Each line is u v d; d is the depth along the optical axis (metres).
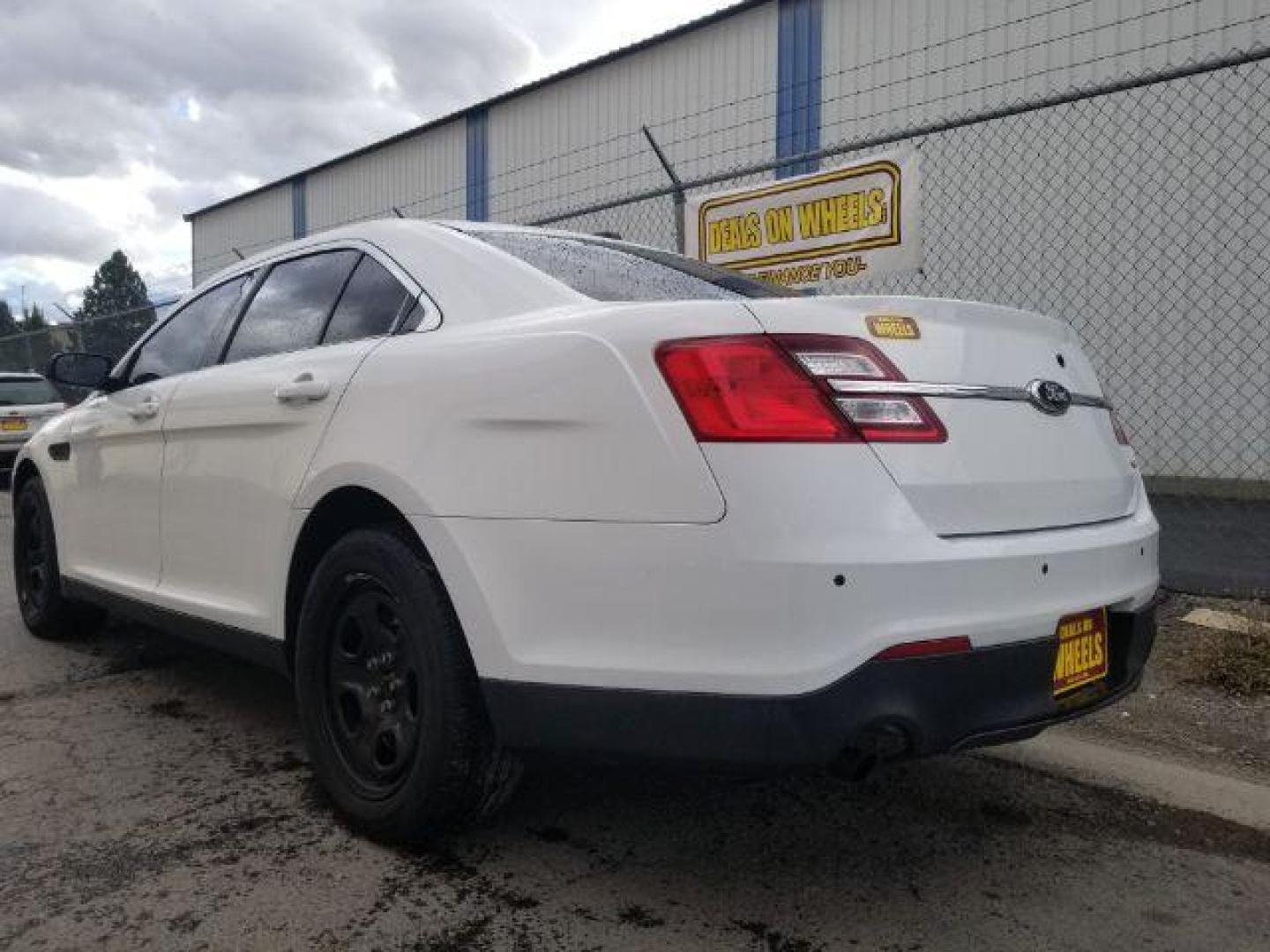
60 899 2.39
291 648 3.04
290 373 3.06
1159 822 2.91
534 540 2.29
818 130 11.45
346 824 2.80
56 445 4.48
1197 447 8.77
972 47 10.09
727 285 3.16
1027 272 9.55
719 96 12.44
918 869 2.61
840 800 3.03
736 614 2.04
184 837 2.72
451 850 2.66
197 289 4.10
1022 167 9.62
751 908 2.40
